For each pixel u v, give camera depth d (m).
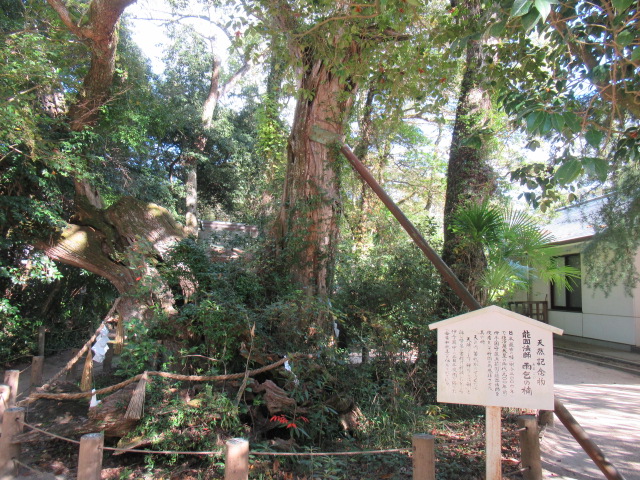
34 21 8.62
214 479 4.16
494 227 6.32
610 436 5.41
